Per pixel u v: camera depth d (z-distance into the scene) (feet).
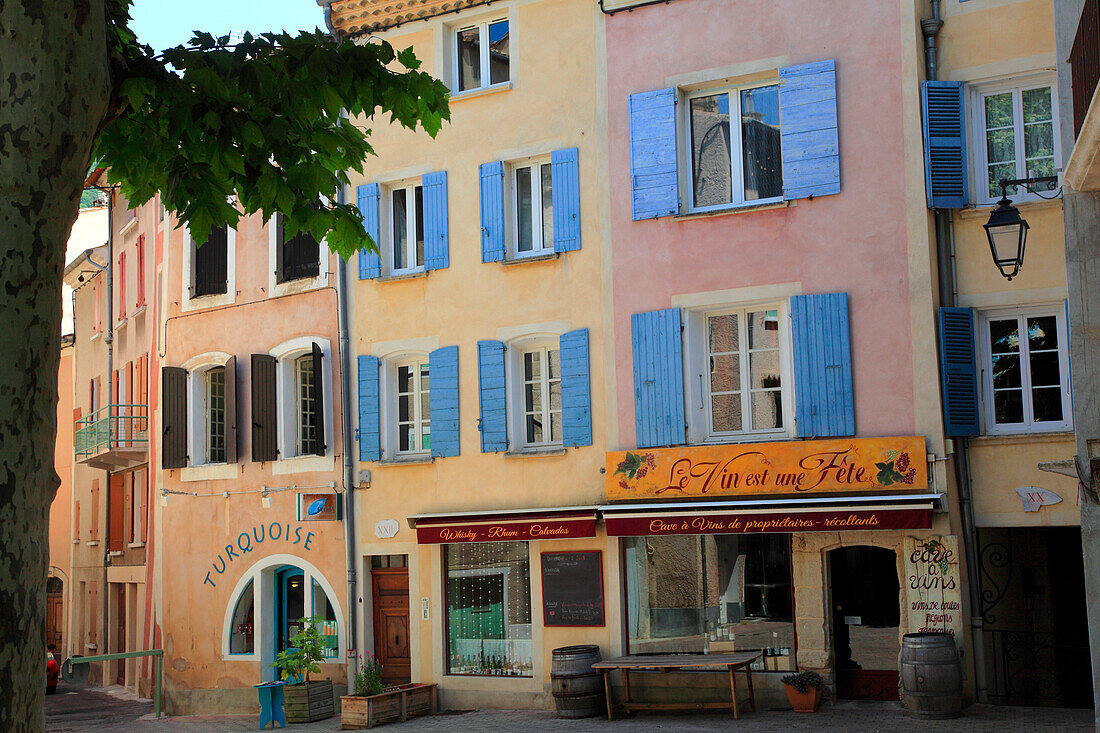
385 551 65.41
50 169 18.17
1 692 16.66
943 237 53.01
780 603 54.49
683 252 57.52
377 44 26.43
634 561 57.98
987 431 52.06
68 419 135.54
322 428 68.59
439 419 63.98
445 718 59.31
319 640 64.44
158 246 84.94
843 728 47.16
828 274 54.24
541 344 62.54
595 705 55.57
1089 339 35.78
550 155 62.39
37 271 17.97
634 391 57.98
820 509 51.24
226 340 74.95
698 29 57.98
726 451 54.80
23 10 17.84
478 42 65.67
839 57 54.70
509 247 63.26
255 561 71.51
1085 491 35.50
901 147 53.11
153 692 85.97
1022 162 52.29
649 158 58.44
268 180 24.99
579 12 61.72
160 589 76.48
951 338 51.55
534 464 60.90
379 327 66.90
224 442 77.66
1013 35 52.24
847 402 53.11
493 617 62.08
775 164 56.85
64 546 132.87
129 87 23.49
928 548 50.65
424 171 65.87
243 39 25.77
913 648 48.11
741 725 49.47
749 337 56.75
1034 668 56.08
